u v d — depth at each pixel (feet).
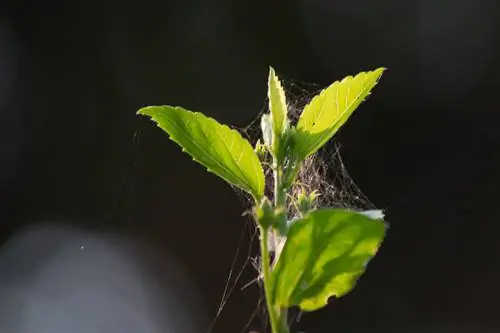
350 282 1.75
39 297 4.38
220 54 4.73
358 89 1.77
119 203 4.51
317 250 1.73
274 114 1.76
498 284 4.34
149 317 4.29
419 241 4.46
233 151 1.77
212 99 4.66
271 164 1.82
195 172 4.45
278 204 1.75
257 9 4.77
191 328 4.20
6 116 4.66
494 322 4.29
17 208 4.58
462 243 4.46
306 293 1.74
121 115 4.68
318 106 1.77
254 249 3.97
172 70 4.71
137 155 4.57
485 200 4.52
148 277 4.35
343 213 1.71
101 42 4.77
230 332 4.02
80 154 4.63
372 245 1.74
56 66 4.77
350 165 4.52
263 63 4.71
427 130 4.70
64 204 4.56
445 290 4.39
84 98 4.72
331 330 4.17
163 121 1.77
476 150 4.66
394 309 4.30
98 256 4.44
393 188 4.56
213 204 4.38
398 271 4.41
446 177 4.60
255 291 4.00
